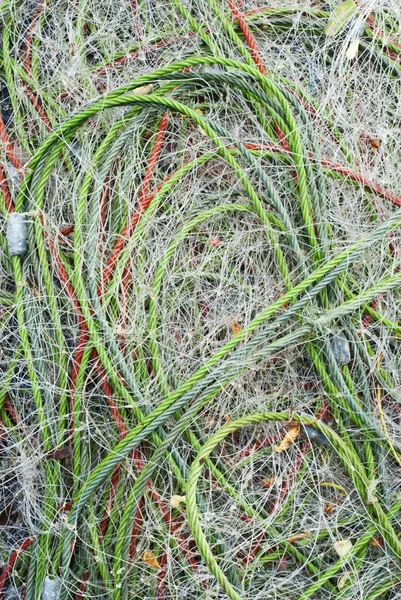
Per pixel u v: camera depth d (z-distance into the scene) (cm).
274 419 137
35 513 138
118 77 146
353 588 137
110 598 135
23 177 140
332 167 144
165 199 142
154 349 138
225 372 136
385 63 149
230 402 141
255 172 142
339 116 147
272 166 143
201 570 137
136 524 137
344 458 137
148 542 137
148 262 141
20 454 139
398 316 145
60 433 137
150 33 147
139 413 136
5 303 141
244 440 141
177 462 137
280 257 140
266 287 142
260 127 145
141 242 140
